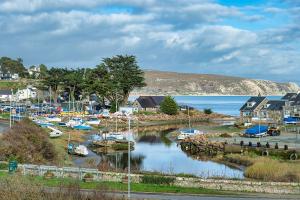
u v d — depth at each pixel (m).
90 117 134.38
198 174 54.22
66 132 99.81
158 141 101.56
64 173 44.97
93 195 28.36
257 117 144.00
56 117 124.88
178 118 159.50
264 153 74.50
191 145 86.25
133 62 163.88
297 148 77.75
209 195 38.88
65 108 157.75
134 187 40.56
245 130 111.25
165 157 77.38
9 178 29.25
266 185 43.09
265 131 102.94
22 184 27.88
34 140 58.06
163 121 150.88
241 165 67.94
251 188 43.06
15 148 54.25
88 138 98.25
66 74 168.88
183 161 72.88
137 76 162.50
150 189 40.06
